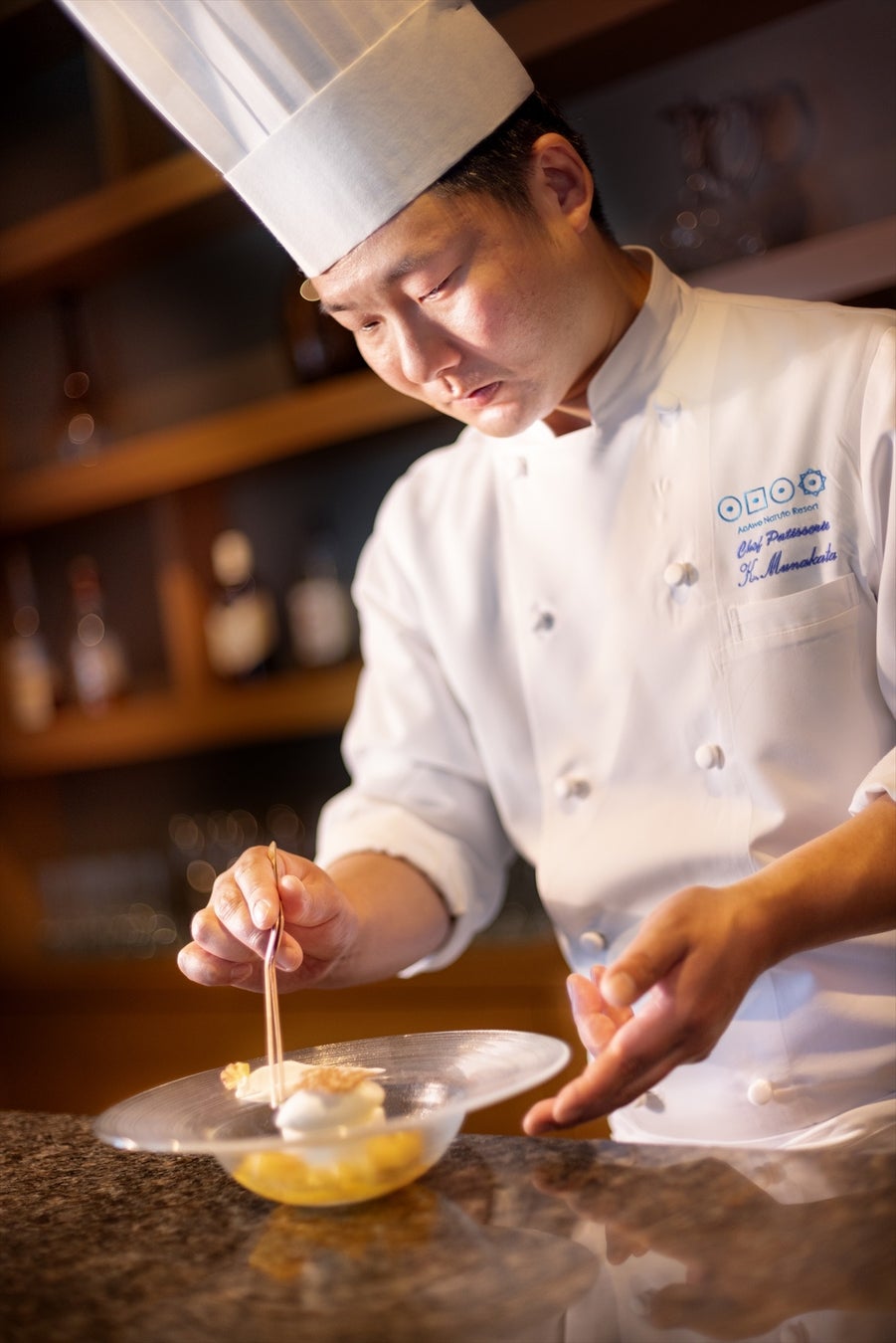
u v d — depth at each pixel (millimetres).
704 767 1191
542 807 1354
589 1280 671
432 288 1043
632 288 1259
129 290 2945
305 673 2566
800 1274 653
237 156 1101
